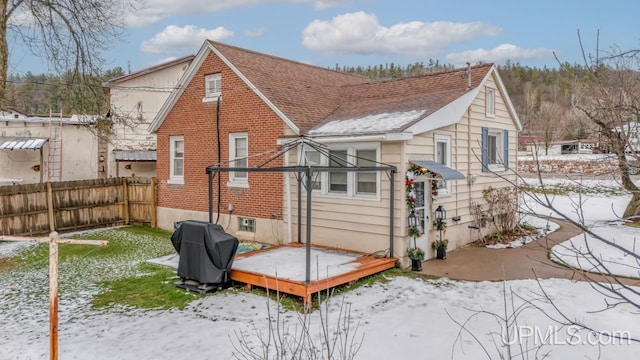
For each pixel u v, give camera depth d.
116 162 22.11
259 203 12.96
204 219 14.60
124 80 22.95
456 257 11.19
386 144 10.21
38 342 6.55
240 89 13.26
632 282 8.81
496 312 7.31
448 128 11.63
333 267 9.12
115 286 9.29
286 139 11.69
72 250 12.80
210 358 5.92
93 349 6.27
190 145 14.88
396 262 10.07
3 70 12.88
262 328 6.86
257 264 9.43
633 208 15.20
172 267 10.67
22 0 13.41
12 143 20.20
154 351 6.18
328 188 11.48
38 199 14.56
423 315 7.28
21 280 9.91
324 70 17.52
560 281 8.92
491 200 13.52
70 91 15.23
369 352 5.93
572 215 17.50
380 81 15.16
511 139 14.92
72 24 14.44
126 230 15.81
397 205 10.05
